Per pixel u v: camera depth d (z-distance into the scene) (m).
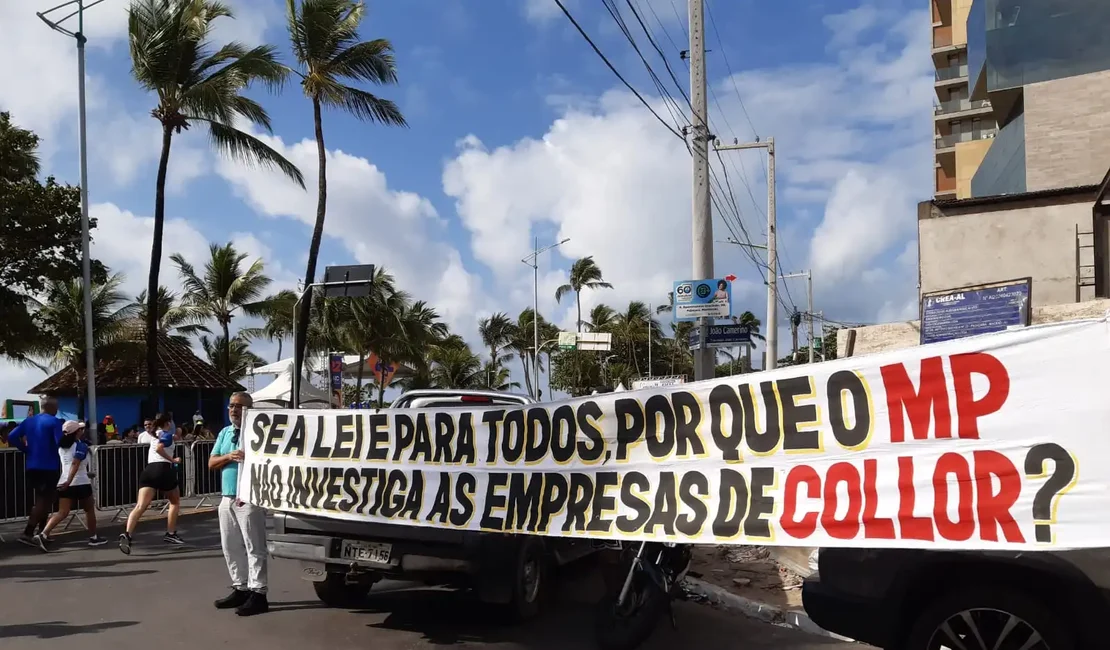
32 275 19.83
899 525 4.20
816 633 6.21
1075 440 3.81
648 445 5.16
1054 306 11.57
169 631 6.25
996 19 22.39
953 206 17.19
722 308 14.14
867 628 4.43
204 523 12.58
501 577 6.16
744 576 7.90
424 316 48.53
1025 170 20.62
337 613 6.84
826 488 4.48
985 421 4.05
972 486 4.04
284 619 6.62
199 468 15.49
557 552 6.99
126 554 9.84
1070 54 21.50
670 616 5.98
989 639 4.00
